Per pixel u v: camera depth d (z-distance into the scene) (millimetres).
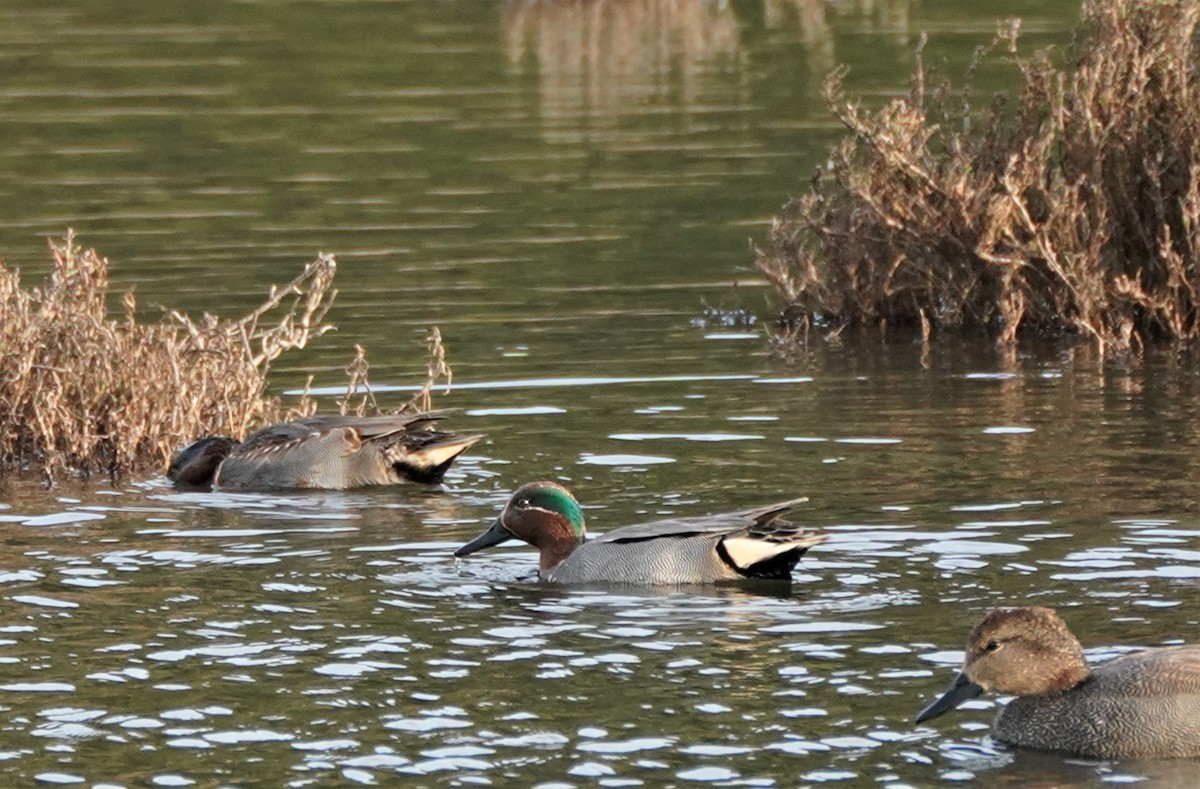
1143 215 20047
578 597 11656
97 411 15953
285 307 20297
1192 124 19750
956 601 11250
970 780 8750
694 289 21516
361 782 8719
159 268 21906
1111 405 16562
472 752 9055
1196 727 9000
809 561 12164
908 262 20734
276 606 11484
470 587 11938
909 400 16922
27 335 15914
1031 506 13297
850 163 21297
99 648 10656
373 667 10289
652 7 42844
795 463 14734
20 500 14547
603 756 8984
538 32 39656
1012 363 18547
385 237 23734
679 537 11953
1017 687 9297
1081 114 20125
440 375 17844
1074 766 8938
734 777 8742
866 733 9273
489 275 21984
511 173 27234
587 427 16047
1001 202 19766
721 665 10242
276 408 16672
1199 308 19359
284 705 9711
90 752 9117
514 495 12430
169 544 13078
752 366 18375
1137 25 20156
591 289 21438
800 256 20984
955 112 22047
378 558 12680
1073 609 11000
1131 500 13391
